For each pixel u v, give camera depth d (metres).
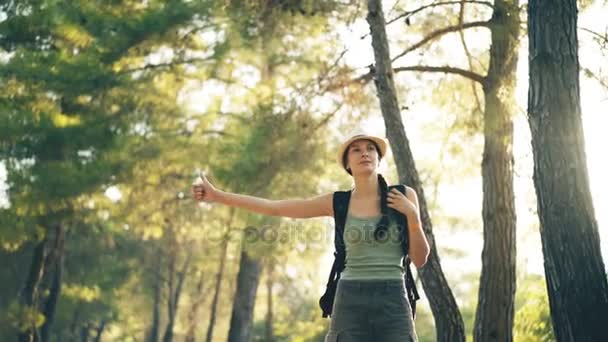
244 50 18.34
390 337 4.33
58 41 19.05
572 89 7.09
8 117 16.88
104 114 17.80
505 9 11.43
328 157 15.10
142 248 32.28
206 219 21.97
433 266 10.65
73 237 27.33
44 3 18.06
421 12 12.70
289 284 33.12
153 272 33.81
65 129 16.95
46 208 17.89
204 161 19.41
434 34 12.16
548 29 7.16
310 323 34.78
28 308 20.06
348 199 4.53
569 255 6.83
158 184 20.69
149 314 40.16
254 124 14.22
